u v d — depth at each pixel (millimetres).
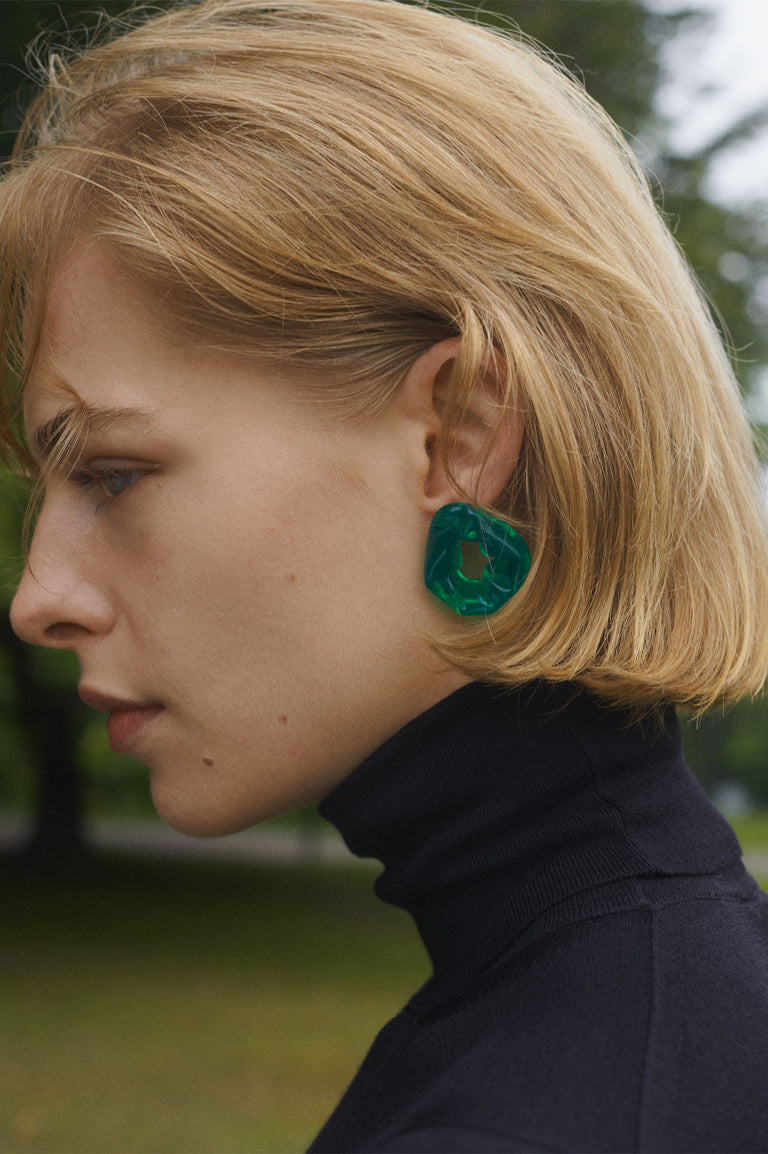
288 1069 6168
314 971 9688
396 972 9852
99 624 869
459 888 856
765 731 37156
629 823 825
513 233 833
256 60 880
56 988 8359
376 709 861
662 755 886
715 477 939
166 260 815
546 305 837
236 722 860
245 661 848
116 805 26359
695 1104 669
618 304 854
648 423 849
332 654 841
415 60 888
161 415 824
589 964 744
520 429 817
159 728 885
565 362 831
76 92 1023
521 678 809
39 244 875
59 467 875
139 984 8672
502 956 804
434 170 833
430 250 820
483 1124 651
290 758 873
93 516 878
